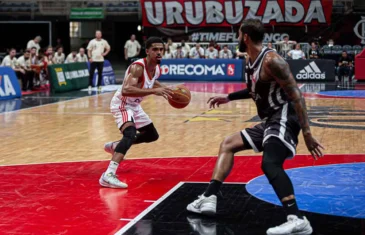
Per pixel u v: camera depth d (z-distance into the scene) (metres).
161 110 13.59
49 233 4.54
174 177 6.61
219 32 26.06
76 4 28.22
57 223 4.81
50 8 28.19
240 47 4.73
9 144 9.00
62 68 19.06
